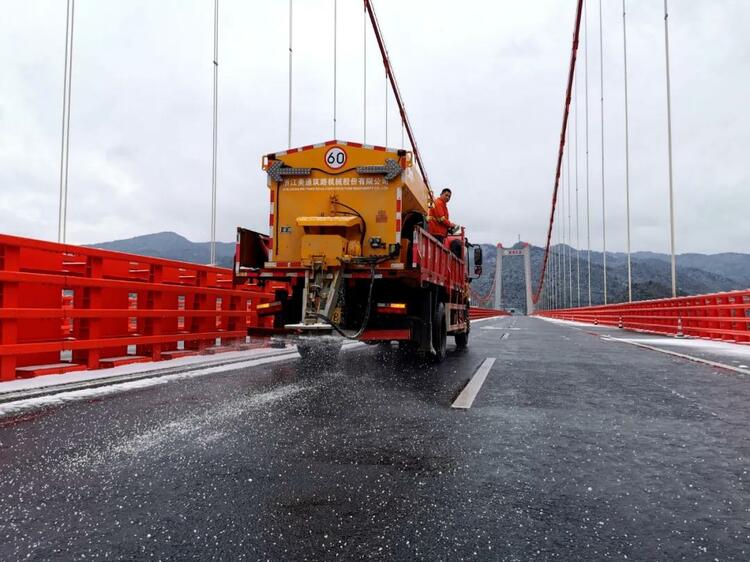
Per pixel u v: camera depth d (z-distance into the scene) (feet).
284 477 8.07
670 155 81.00
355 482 7.92
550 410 13.52
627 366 24.06
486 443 10.24
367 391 16.11
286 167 24.36
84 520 6.38
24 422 11.30
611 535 6.21
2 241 15.03
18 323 16.94
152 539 5.91
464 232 37.70
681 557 5.68
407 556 5.62
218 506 6.89
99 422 11.37
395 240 23.38
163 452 9.23
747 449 10.00
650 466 8.91
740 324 41.29
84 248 17.88
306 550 5.72
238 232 23.03
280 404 13.74
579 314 131.75
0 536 5.93
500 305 435.53
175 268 23.00
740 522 6.63
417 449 9.76
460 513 6.81
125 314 19.67
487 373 21.07
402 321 22.89
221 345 27.81
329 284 22.16
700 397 15.71
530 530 6.33
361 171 23.70
